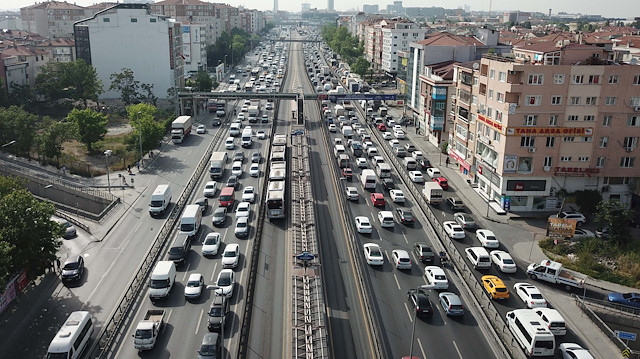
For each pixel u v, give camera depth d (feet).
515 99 270.87
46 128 362.53
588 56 269.44
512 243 247.09
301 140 405.18
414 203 297.33
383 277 207.00
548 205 282.77
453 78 395.75
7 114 350.02
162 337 164.04
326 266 214.28
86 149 393.09
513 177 277.44
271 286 196.75
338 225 260.01
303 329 151.12
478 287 201.16
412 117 530.68
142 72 553.23
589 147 273.75
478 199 303.48
